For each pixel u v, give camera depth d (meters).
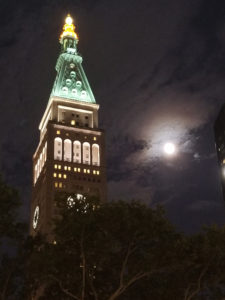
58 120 187.25
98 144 184.38
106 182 176.38
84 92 198.12
